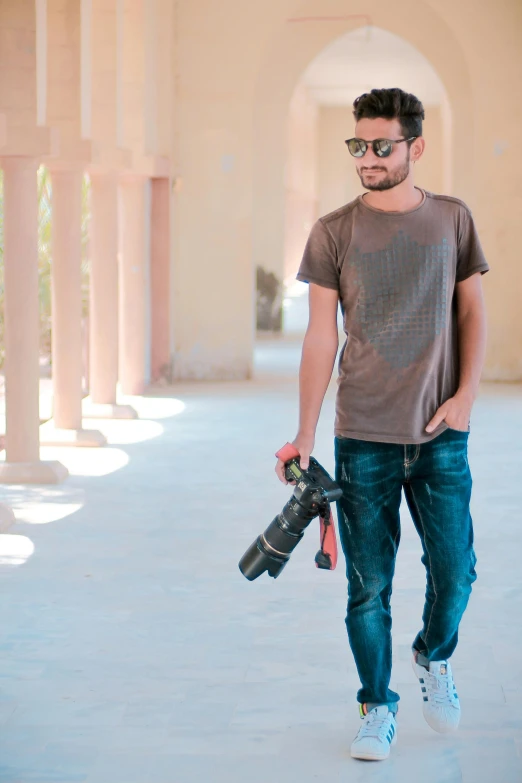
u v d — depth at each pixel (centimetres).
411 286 471
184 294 1983
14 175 1080
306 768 492
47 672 613
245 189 1953
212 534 925
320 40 2395
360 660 495
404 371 475
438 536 484
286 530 490
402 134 461
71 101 1198
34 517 984
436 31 2138
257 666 621
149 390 1853
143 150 1681
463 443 486
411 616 705
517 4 1883
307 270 488
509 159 1914
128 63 1670
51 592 764
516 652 640
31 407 1136
